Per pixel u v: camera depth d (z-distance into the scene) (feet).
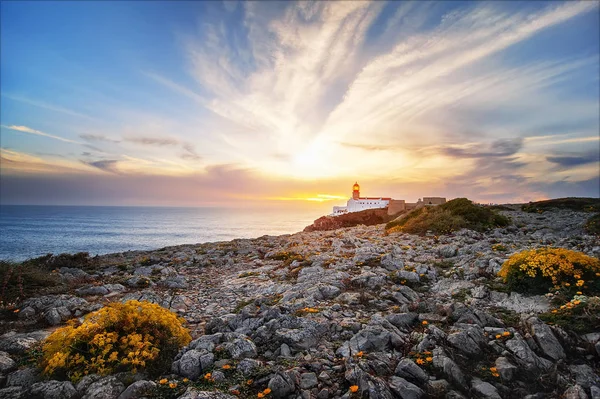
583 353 19.85
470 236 72.54
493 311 28.19
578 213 101.91
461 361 19.70
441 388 17.35
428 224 84.84
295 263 54.75
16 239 260.83
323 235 100.12
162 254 78.18
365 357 20.20
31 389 17.76
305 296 34.06
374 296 34.24
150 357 19.89
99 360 19.11
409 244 67.72
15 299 37.35
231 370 19.72
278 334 23.65
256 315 29.37
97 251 192.44
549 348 20.13
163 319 22.79
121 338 20.68
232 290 43.57
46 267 59.06
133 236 308.81
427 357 19.93
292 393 17.57
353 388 16.96
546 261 30.32
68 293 41.06
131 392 17.37
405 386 17.22
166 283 47.06
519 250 49.96
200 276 54.44
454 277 39.24
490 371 18.76
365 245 69.10
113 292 42.37
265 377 18.69
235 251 76.89
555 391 16.89
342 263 50.90
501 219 86.63
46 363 19.67
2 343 23.73
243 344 22.25
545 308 27.02
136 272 56.03
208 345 22.41
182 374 19.51
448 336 21.75
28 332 28.40
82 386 18.01
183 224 512.22
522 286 31.22
